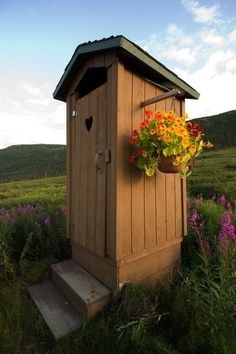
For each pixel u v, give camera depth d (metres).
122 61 2.79
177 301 2.57
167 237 3.47
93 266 3.31
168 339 2.32
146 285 3.11
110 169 2.89
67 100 3.93
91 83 3.66
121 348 2.18
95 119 3.17
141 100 3.06
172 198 3.58
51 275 3.63
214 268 3.27
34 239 4.43
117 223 2.78
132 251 2.96
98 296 2.80
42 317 2.79
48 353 2.38
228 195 9.45
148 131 2.68
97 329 2.46
